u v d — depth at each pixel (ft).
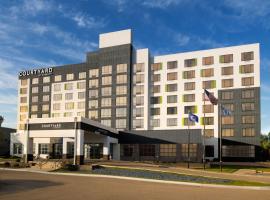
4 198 66.13
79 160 175.94
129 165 176.45
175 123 309.63
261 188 93.61
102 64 336.08
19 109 379.76
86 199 66.95
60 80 361.92
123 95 322.55
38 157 252.83
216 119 297.94
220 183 104.32
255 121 287.89
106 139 238.07
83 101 345.72
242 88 294.05
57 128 184.24
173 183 104.73
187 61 313.73
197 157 245.86
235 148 291.38
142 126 314.55
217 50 305.32
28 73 380.78
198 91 306.35
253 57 293.64
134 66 325.42
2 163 167.63
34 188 83.05
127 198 69.51
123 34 330.13
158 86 320.09
